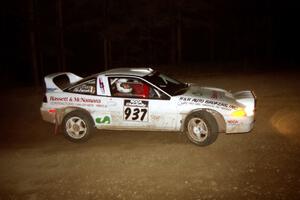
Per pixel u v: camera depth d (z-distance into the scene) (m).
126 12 25.81
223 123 7.50
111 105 8.01
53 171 6.74
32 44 20.92
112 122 8.06
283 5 29.81
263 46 33.47
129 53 31.23
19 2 21.98
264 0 29.14
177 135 8.21
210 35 33.34
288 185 5.42
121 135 8.56
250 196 5.20
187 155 6.95
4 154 7.98
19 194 5.92
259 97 11.62
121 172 6.40
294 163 6.18
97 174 6.41
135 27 27.23
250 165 6.25
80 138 8.23
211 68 23.69
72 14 27.06
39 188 6.07
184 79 18.50
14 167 7.13
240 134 7.91
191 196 5.34
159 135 8.32
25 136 9.31
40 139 8.91
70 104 8.28
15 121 11.09
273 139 7.43
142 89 7.89
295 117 8.86
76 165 6.92
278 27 33.78
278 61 26.22
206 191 5.46
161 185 5.77
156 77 8.23
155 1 25.44
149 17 26.02
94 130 8.38
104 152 7.49
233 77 17.70
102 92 8.12
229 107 7.31
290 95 11.62
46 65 30.98
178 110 7.54
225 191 5.41
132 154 7.23
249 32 30.70
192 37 35.91
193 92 7.95
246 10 29.47
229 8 28.97
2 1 22.19
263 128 8.23
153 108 7.71
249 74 18.80
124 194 5.57
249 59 28.62
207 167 6.32
